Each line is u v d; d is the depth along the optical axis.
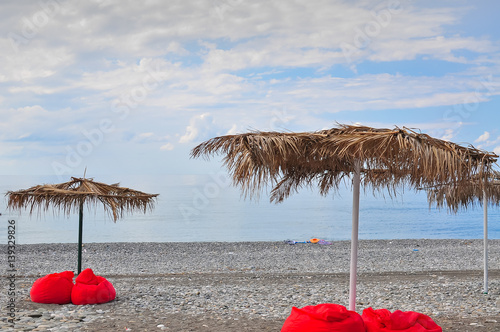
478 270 16.16
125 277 14.48
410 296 10.24
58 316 7.62
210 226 42.31
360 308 9.05
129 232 37.91
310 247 24.42
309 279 13.66
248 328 6.97
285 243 25.81
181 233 37.12
